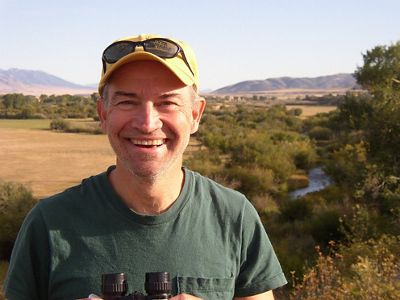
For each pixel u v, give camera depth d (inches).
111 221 84.3
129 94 82.2
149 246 84.0
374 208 778.2
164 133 83.3
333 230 738.2
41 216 86.0
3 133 3516.2
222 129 2554.1
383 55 992.2
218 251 88.4
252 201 1087.0
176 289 84.0
